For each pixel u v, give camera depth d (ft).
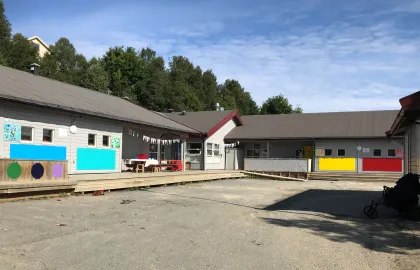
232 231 24.25
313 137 88.99
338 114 102.27
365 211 33.42
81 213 27.84
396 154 84.33
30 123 44.11
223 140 96.68
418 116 33.76
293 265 17.48
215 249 19.66
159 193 44.83
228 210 33.27
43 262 16.25
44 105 42.70
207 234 23.08
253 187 58.95
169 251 18.93
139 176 49.52
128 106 72.64
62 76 162.09
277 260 18.16
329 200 43.01
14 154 42.04
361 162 86.48
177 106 173.06
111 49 187.52
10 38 156.46
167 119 80.12
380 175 79.10
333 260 18.45
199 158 86.79
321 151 89.86
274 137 92.53
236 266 16.97
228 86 278.26
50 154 46.60
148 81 175.94
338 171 88.07
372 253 19.83
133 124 60.44
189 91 191.42
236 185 61.77
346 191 55.31
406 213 30.66
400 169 83.92
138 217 27.68
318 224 27.76
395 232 25.20
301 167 84.38
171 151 82.99
